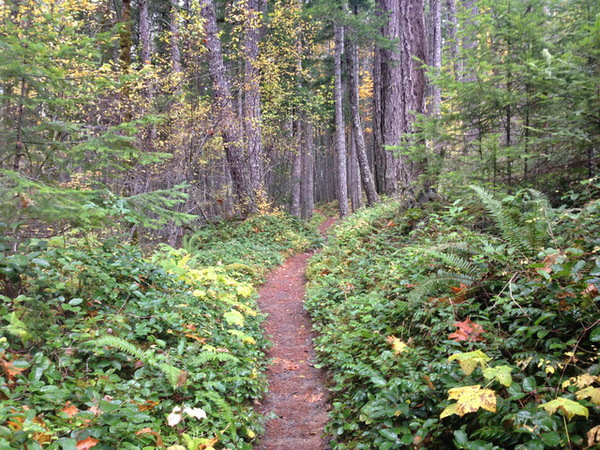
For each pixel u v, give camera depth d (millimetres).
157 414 3271
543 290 3326
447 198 7582
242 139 15867
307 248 15906
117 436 2613
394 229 8633
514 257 3922
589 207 3719
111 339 3262
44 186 3717
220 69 14078
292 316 8047
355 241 9742
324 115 23891
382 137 13984
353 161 30016
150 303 4410
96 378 3295
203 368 4043
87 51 4945
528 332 2982
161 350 4004
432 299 4355
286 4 15586
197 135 12828
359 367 4035
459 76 6027
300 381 5258
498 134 5266
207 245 13039
